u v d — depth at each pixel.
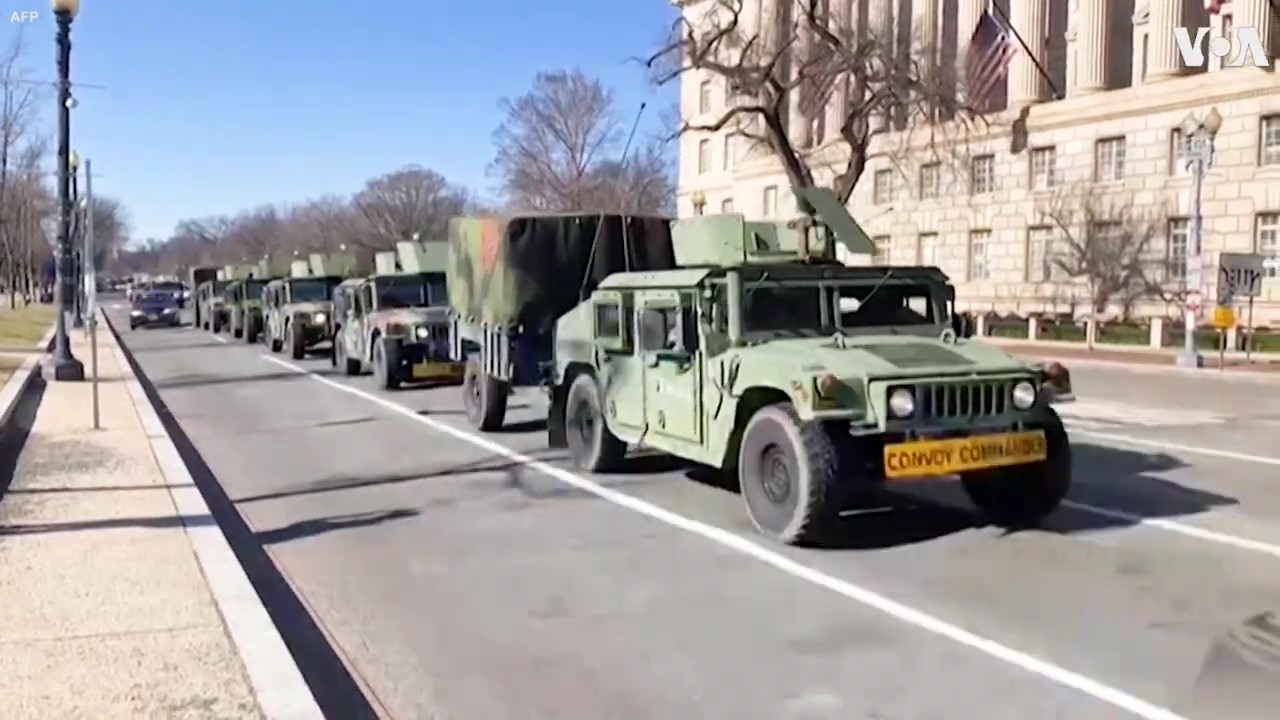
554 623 6.52
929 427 7.84
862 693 5.34
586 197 54.06
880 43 37.41
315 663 5.92
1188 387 23.73
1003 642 6.05
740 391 8.63
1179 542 8.30
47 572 7.07
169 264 172.50
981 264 55.88
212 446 13.99
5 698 4.93
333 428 15.57
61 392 18.83
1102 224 47.25
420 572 7.71
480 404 15.05
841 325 9.21
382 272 25.27
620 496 10.29
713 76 75.50
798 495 8.00
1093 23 51.59
